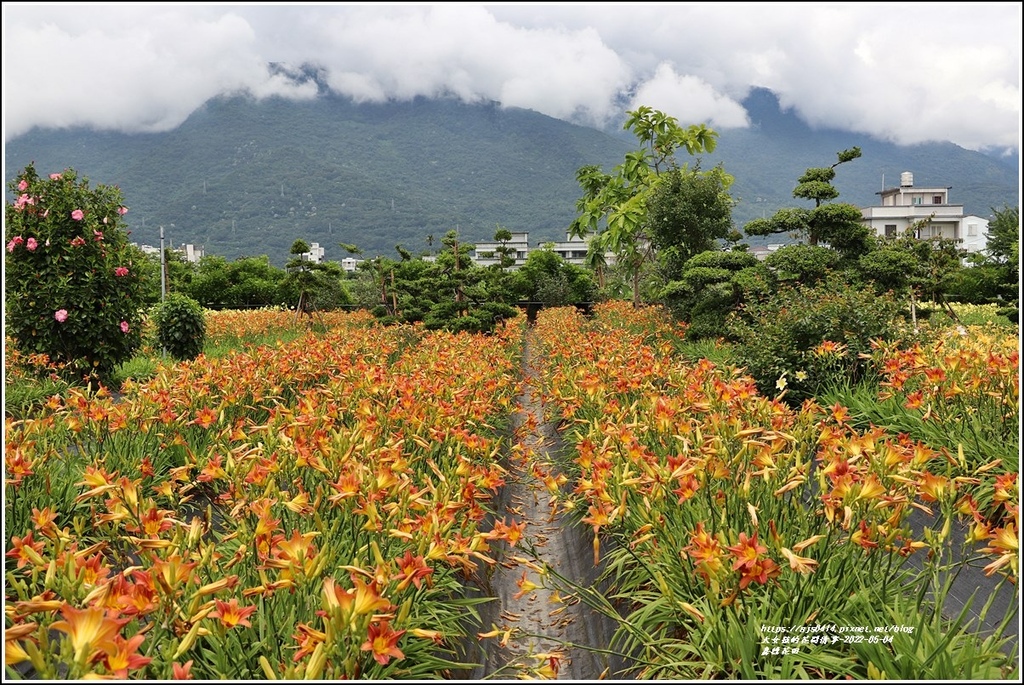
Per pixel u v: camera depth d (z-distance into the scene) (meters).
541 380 8.75
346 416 5.52
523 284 27.16
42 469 3.89
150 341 12.68
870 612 2.66
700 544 2.59
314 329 20.09
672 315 14.30
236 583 2.44
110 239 9.82
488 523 4.74
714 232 15.08
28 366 8.63
